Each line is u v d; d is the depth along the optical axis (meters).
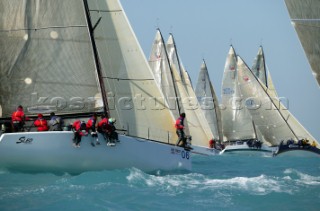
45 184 52.53
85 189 50.25
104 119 59.69
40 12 61.84
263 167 91.56
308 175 67.81
